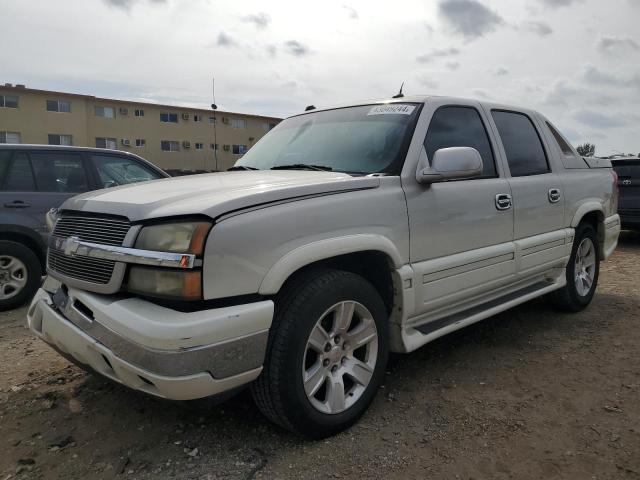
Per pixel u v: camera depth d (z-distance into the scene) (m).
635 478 2.42
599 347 4.06
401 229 3.05
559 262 4.52
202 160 42.50
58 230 2.95
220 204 2.35
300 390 2.57
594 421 2.93
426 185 3.23
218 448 2.69
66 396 3.28
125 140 38.94
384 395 3.27
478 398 3.22
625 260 7.90
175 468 2.53
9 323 4.92
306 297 2.58
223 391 2.36
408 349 3.15
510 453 2.63
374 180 2.97
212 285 2.28
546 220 4.31
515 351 4.00
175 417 3.01
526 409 3.08
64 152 5.80
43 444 2.75
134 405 3.15
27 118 34.91
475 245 3.59
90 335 2.48
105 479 2.45
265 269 2.42
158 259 2.28
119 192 2.88
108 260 2.47
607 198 5.29
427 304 3.25
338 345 2.79
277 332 2.51
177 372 2.20
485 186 3.68
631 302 5.34
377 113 3.64
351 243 2.75
